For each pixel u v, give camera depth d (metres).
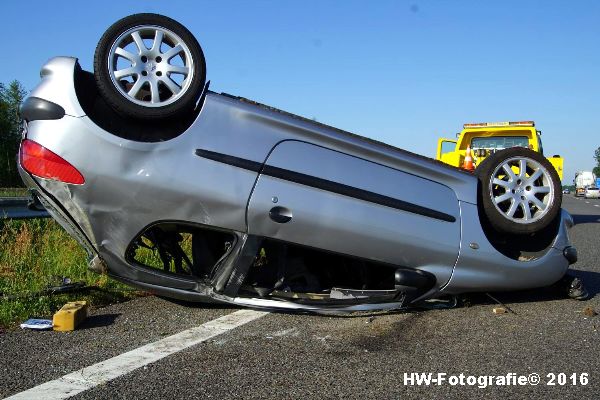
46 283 4.95
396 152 4.54
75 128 3.74
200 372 3.18
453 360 3.53
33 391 2.84
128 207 3.86
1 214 7.26
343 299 4.50
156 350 3.54
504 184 4.77
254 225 4.07
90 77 4.09
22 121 4.07
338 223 4.20
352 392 2.97
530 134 12.48
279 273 4.46
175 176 3.88
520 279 4.89
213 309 4.60
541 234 5.15
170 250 4.51
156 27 3.88
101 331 3.92
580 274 7.06
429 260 4.52
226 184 3.97
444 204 4.58
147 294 5.07
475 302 5.14
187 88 3.90
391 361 3.48
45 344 3.60
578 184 72.50
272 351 3.59
